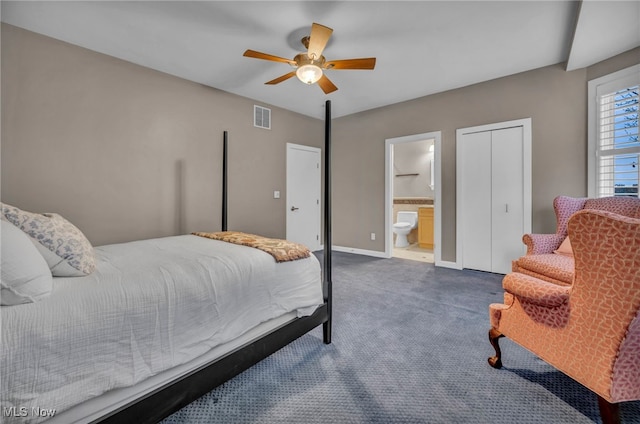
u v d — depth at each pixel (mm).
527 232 3328
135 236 3039
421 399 1381
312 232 5191
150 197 3146
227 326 1354
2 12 2184
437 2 2105
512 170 3436
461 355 1769
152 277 1218
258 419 1259
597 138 2859
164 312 1140
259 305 1514
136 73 3027
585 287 1098
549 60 3039
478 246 3729
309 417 1271
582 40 2457
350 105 4523
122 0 2066
